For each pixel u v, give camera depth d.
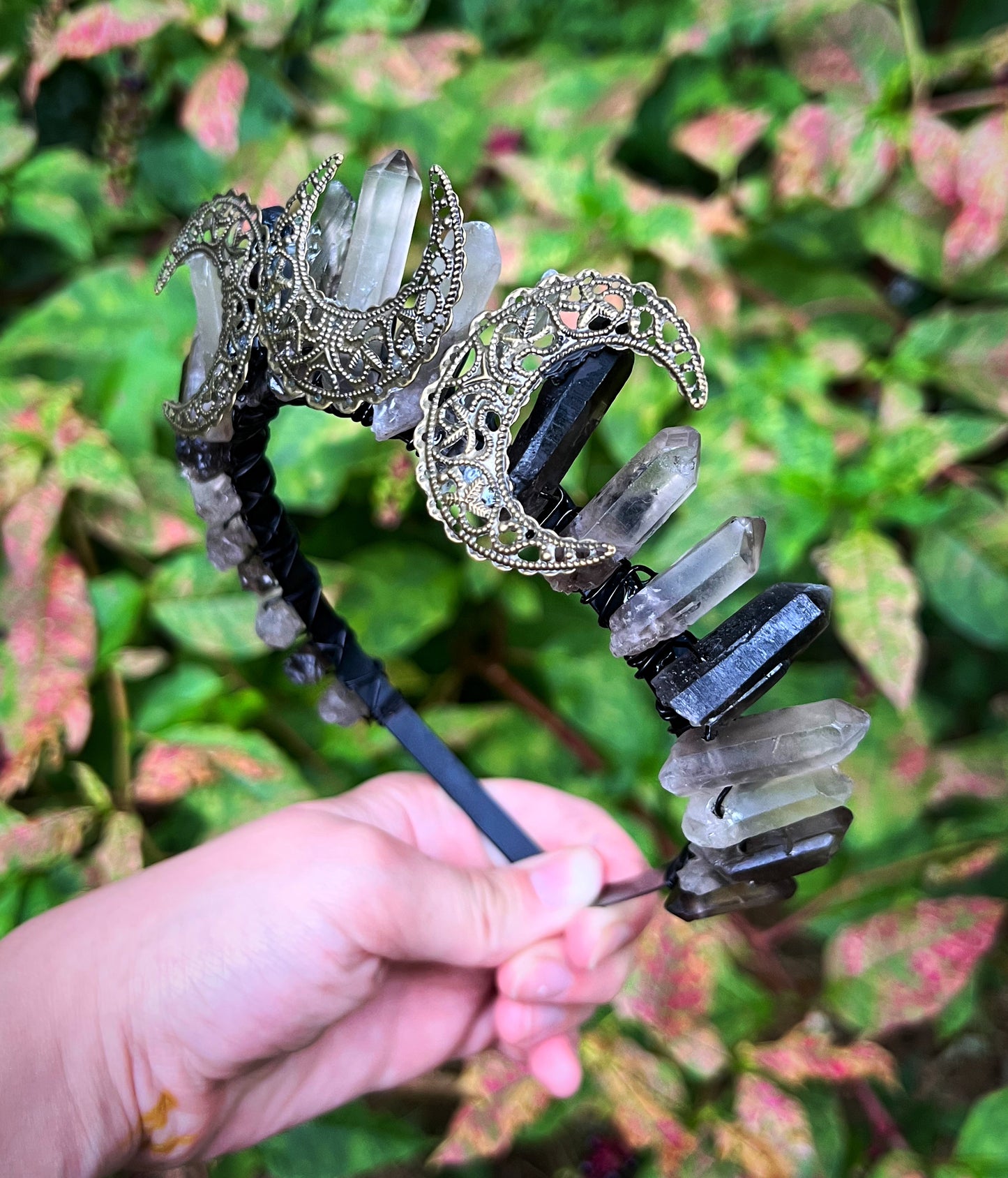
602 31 0.35
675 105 0.37
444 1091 0.36
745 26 0.31
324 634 0.25
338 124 0.32
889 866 0.32
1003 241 0.31
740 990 0.29
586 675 0.35
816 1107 0.29
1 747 0.31
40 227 0.32
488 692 0.38
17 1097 0.21
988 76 0.33
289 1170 0.30
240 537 0.22
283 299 0.17
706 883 0.23
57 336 0.31
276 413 0.20
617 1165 0.35
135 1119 0.23
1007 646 0.34
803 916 0.32
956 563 0.32
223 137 0.30
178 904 0.23
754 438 0.32
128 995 0.22
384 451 0.30
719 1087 0.29
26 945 0.23
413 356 0.17
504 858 0.27
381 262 0.17
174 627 0.30
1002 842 0.32
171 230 0.35
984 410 0.38
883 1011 0.28
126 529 0.30
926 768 0.33
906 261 0.33
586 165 0.31
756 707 0.35
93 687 0.31
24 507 0.28
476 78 0.32
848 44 0.31
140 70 0.32
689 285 0.31
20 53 0.34
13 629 0.28
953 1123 0.36
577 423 0.18
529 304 0.17
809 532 0.31
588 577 0.18
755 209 0.32
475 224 0.18
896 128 0.30
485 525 0.18
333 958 0.22
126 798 0.29
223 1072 0.23
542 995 0.26
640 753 0.34
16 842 0.27
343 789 0.33
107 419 0.32
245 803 0.30
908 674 0.29
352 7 0.31
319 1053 0.27
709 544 0.18
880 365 0.33
